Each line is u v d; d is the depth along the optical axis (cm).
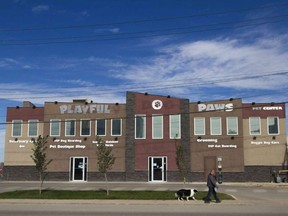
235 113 4519
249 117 4516
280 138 4466
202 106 4547
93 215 1723
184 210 1942
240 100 4531
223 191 3136
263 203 2270
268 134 4481
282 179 4384
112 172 4497
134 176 4466
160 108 4556
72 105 4628
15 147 4644
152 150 4494
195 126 4522
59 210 1928
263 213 1797
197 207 2097
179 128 4519
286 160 4431
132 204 2264
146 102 4575
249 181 4409
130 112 4566
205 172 4434
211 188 2309
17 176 4581
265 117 4503
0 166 5297
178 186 3662
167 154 4481
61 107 4631
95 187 3447
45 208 2033
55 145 4572
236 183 4238
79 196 2598
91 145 4556
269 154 4453
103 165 2822
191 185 3834
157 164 4478
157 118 4547
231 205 2200
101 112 4597
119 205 2214
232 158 4453
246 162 4459
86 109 4612
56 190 2981
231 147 4469
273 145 4459
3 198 2514
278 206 2139
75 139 4572
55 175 4525
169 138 4509
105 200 2414
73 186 3597
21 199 2462
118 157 4512
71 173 4531
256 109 4522
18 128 4669
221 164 4444
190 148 4484
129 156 4500
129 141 4519
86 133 4578
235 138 4475
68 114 4619
